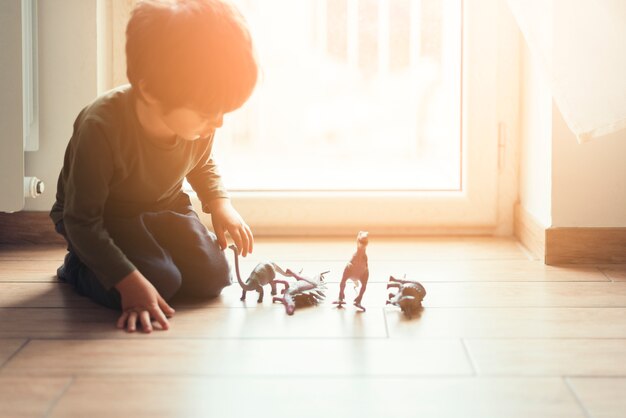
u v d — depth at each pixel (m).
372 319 1.29
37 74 1.79
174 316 1.30
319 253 1.76
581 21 1.43
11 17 1.59
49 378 1.04
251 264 1.66
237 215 1.49
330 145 2.20
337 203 1.92
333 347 1.16
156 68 1.16
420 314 1.31
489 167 1.92
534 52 1.49
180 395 0.99
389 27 2.14
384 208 1.93
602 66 1.41
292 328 1.24
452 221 1.93
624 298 1.40
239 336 1.20
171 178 1.39
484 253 1.76
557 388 1.01
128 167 1.33
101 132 1.28
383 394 0.99
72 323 1.26
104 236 1.29
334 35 2.14
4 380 1.03
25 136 1.77
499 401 0.97
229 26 1.18
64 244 1.85
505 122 1.91
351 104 2.24
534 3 1.49
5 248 1.81
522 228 1.85
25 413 0.93
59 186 1.48
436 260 1.70
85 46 1.81
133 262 1.33
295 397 0.98
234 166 2.09
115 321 1.28
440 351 1.14
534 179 1.78
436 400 0.97
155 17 1.18
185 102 1.17
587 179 1.64
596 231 1.65
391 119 2.21
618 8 1.38
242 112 2.10
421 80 2.17
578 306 1.35
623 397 0.98
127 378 1.04
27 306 1.36
